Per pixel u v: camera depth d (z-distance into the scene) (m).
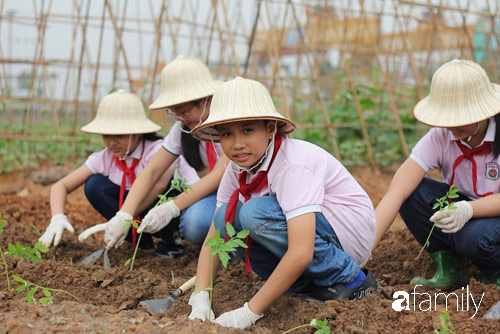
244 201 2.71
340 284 2.70
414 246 3.80
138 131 3.64
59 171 6.22
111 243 3.42
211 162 3.57
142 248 4.07
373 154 6.89
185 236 3.65
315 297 2.76
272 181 2.53
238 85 2.44
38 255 2.81
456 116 2.86
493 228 2.95
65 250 3.83
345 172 2.76
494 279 3.11
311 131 7.05
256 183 2.59
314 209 2.43
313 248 2.44
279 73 6.51
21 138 6.29
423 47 9.19
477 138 3.02
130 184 3.87
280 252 2.62
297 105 8.11
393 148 6.89
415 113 3.04
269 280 2.42
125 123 3.66
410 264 3.59
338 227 2.70
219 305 2.68
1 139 6.64
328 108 7.68
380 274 3.59
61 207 3.78
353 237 2.72
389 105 7.72
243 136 2.43
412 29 9.31
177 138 3.55
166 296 2.91
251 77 6.72
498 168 3.01
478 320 2.46
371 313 2.55
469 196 3.19
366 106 7.19
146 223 3.33
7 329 2.33
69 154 6.71
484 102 2.86
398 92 7.79
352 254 2.77
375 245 3.01
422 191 3.23
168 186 3.87
